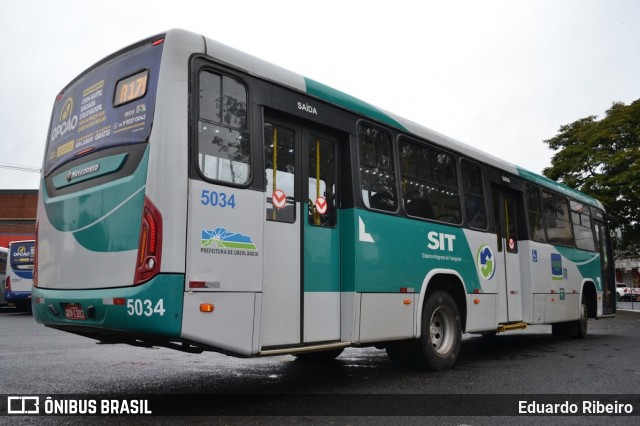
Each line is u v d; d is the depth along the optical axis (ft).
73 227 16.80
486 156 29.71
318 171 19.71
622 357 29.22
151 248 14.38
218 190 15.58
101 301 15.11
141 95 15.81
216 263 15.23
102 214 15.80
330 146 20.43
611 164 84.48
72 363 25.50
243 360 27.22
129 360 26.71
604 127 90.27
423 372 23.70
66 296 16.42
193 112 15.42
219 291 15.21
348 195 20.44
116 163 15.72
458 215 26.40
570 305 36.91
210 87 16.10
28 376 21.95
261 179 16.94
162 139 14.89
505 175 31.24
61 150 18.66
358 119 21.38
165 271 14.21
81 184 16.97
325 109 19.94
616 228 48.39
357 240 20.11
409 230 22.79
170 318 14.08
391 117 23.17
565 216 38.34
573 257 38.27
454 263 25.30
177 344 16.21
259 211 16.67
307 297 18.60
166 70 15.40
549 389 20.22
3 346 31.73
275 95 18.07
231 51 16.96
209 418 15.58
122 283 14.87
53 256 17.58
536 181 34.73
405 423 15.33
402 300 21.89
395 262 21.76
